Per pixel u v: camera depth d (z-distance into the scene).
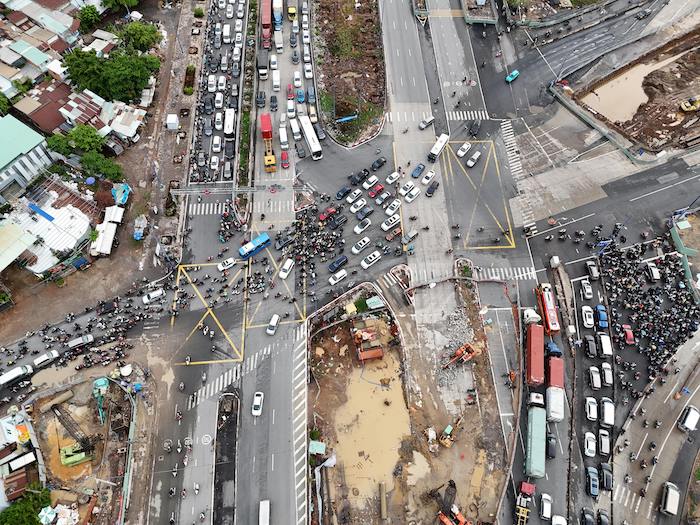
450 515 90.38
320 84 137.88
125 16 144.38
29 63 126.75
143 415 95.62
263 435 94.94
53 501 88.25
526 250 115.56
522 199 122.06
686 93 141.88
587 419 98.50
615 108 140.00
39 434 93.62
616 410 99.88
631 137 130.75
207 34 144.12
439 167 125.62
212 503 89.31
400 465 95.00
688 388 101.31
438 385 101.44
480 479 94.06
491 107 135.50
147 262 110.69
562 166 126.88
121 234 113.44
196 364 100.62
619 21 152.25
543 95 138.12
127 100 128.12
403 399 100.75
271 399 98.06
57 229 109.38
